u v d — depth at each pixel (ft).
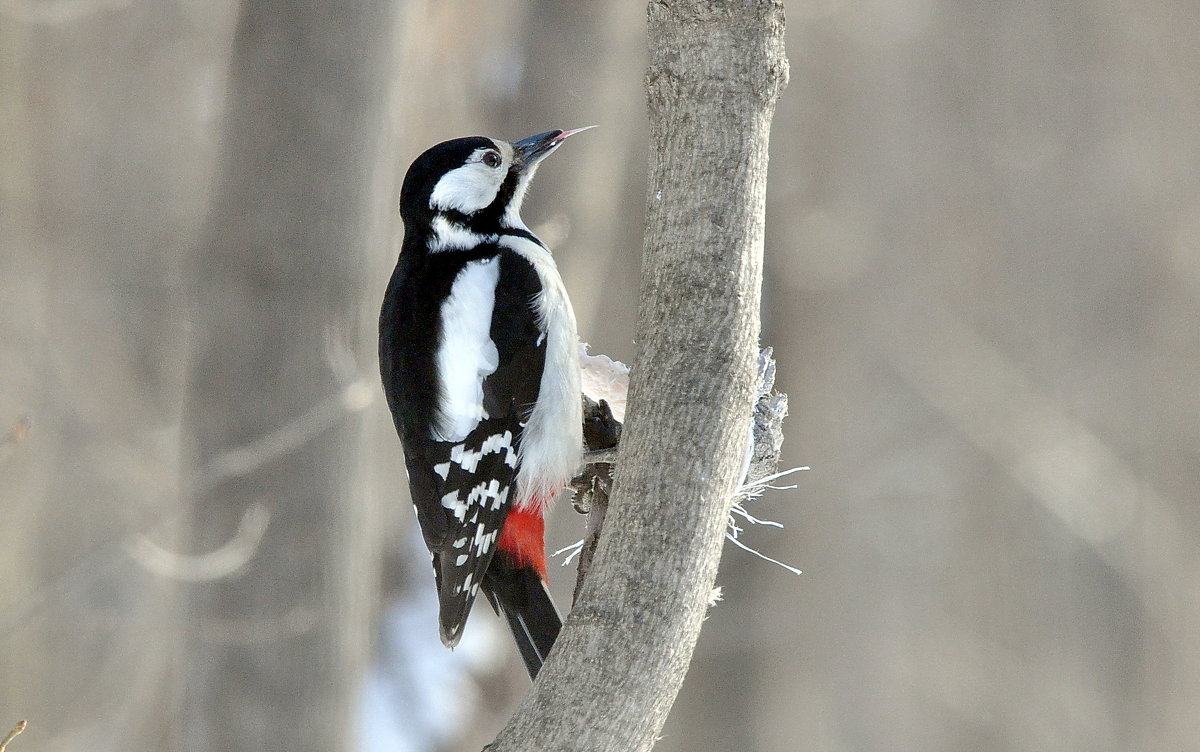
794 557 53.11
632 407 17.10
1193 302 64.13
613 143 39.14
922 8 65.00
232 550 27.66
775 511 53.06
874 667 61.77
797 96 56.90
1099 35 65.62
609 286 47.21
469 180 25.00
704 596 16.89
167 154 56.34
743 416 16.97
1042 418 64.54
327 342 27.99
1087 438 64.34
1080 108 65.77
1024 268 65.57
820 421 54.49
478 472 22.65
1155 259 64.54
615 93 39.01
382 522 37.22
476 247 24.73
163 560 27.63
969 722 65.51
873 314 61.77
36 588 44.42
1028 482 64.34
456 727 40.57
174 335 50.70
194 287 28.40
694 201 16.92
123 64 56.08
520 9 39.75
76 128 54.75
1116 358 64.59
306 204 27.76
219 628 28.32
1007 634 66.28
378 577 37.68
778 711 52.95
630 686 16.51
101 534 46.52
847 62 59.16
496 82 39.45
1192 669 63.36
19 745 44.75
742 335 16.93
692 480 16.66
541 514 22.91
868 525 64.18
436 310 23.70
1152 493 63.93
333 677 28.84
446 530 22.67
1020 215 65.77
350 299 28.30
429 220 24.91
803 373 54.54
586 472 24.21
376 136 28.30
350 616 29.01
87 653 47.09
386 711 40.32
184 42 56.95
